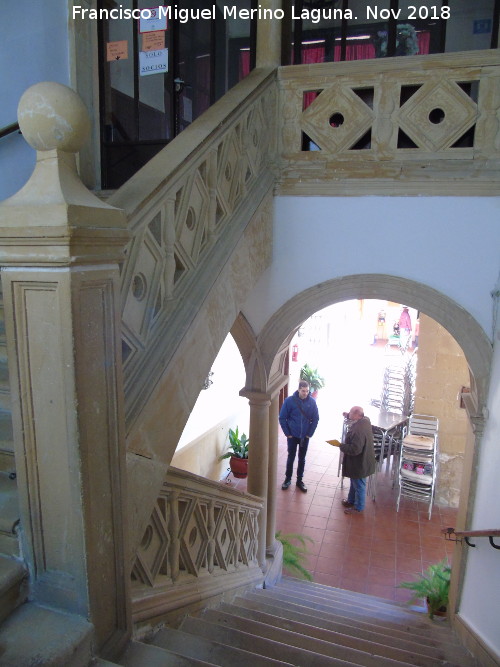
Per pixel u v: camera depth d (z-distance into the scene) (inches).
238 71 176.1
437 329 258.4
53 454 60.1
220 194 110.8
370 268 144.9
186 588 107.6
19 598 64.6
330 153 140.5
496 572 120.0
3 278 56.9
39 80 159.6
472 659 126.2
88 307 58.2
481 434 142.5
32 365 58.5
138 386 78.0
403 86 137.7
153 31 168.6
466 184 132.3
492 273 134.1
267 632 108.9
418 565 220.2
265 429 180.7
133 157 174.7
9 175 164.6
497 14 152.3
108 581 66.7
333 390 498.3
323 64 136.9
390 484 296.8
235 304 118.0
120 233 60.9
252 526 174.7
